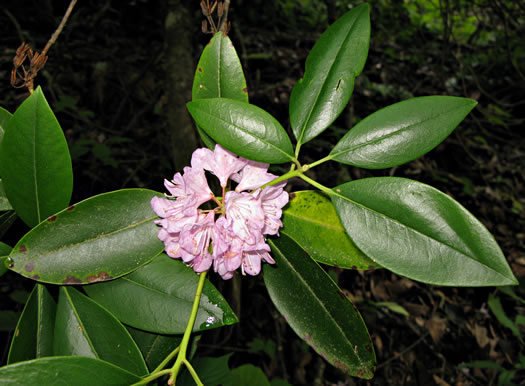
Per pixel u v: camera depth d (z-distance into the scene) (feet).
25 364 0.66
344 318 0.84
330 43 0.87
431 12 5.52
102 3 3.79
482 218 4.20
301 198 0.94
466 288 3.66
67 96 2.98
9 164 0.77
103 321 0.83
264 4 4.72
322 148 3.54
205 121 0.80
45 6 3.05
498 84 5.37
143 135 3.33
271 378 2.85
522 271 3.81
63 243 0.81
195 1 2.76
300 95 0.86
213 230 0.79
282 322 3.07
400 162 0.79
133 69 3.60
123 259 0.83
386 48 5.29
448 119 0.79
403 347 3.23
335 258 0.92
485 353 3.25
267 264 0.90
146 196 0.87
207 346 2.67
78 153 2.70
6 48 3.14
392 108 0.81
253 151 0.80
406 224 0.75
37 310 0.85
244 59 3.52
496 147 4.95
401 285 3.45
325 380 3.01
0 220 0.91
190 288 0.86
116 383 0.70
